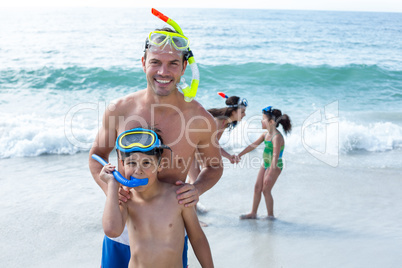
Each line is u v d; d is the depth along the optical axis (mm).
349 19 97500
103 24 39188
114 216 2189
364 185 6152
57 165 6758
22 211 4855
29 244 4090
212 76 15461
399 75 16875
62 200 5234
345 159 7520
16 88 12781
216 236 4449
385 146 8320
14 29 30188
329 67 16594
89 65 15875
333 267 3695
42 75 14016
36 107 10547
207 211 5215
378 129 9281
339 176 6551
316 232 4547
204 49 23562
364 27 58438
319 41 31375
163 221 2357
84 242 4180
